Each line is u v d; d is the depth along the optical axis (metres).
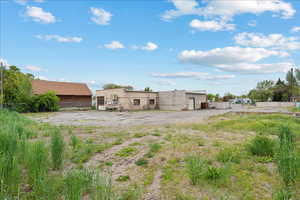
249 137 5.66
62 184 2.30
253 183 2.48
